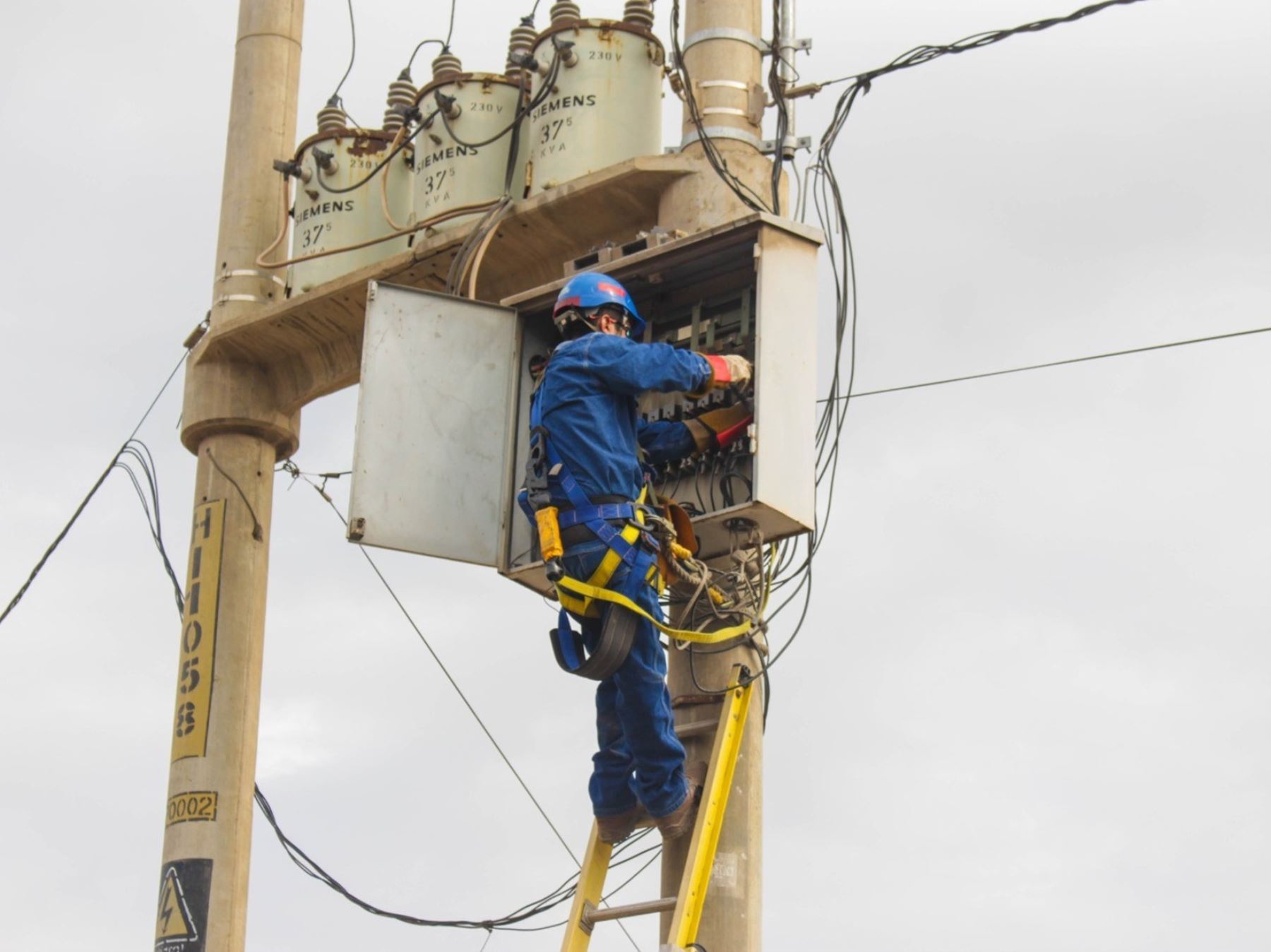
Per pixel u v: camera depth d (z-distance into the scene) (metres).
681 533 8.66
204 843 11.51
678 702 8.91
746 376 8.71
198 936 11.35
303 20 13.11
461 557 9.38
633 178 10.27
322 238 12.30
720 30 10.12
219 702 11.75
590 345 8.45
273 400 12.30
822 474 9.36
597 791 8.87
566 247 11.05
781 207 10.39
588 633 8.49
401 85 12.59
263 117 12.77
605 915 8.64
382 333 9.45
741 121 10.03
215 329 12.23
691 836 8.62
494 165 11.57
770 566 9.13
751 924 8.68
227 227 12.57
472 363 9.61
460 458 9.48
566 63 11.09
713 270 9.32
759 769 8.88
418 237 11.91
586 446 8.34
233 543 12.02
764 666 8.81
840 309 9.62
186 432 12.27
